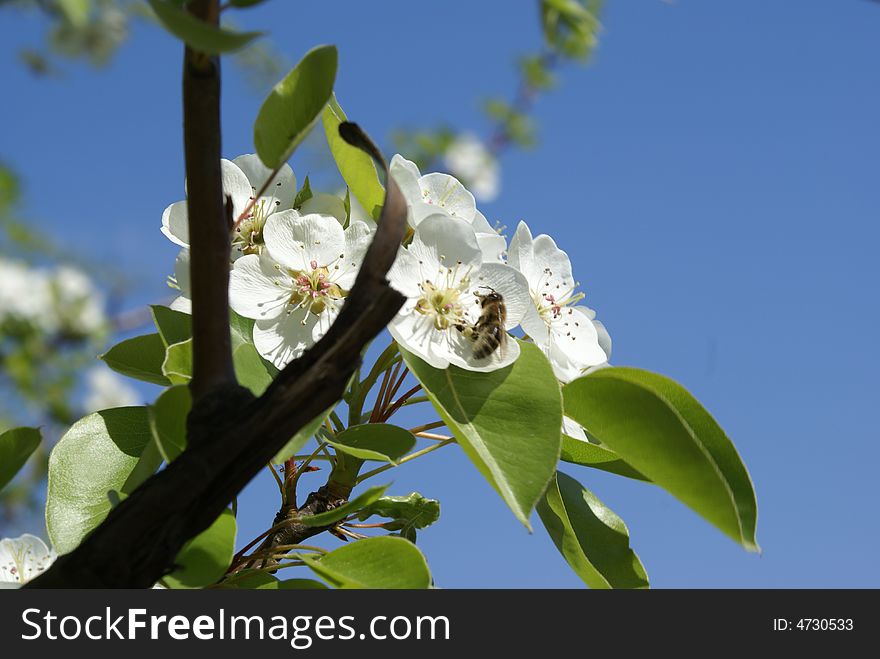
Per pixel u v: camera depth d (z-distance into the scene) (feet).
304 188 8.84
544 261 9.50
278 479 8.21
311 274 8.18
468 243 8.16
